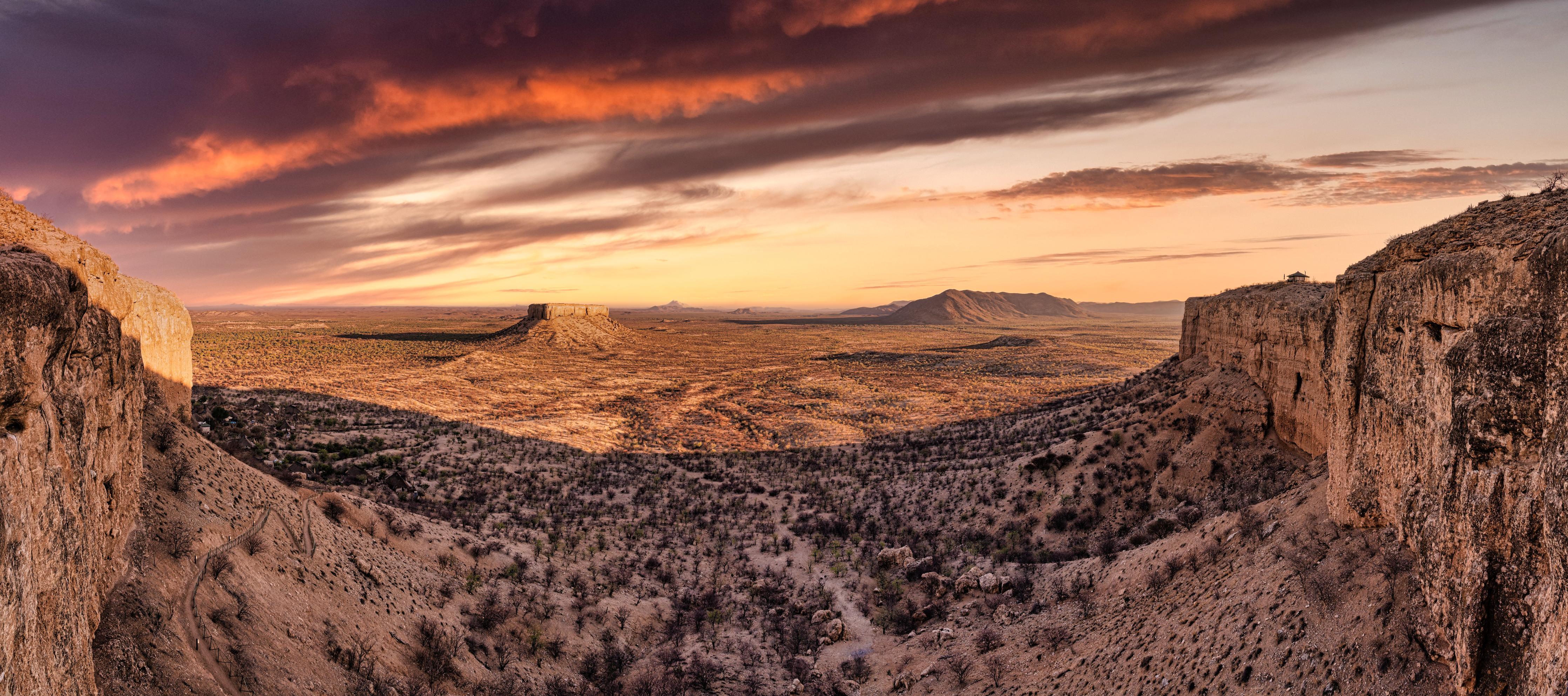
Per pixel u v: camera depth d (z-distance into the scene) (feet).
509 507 190.60
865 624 128.67
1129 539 130.21
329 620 82.07
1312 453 132.46
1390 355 66.80
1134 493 153.79
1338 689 56.18
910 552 153.99
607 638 118.01
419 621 96.27
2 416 35.47
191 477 91.09
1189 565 94.17
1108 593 103.35
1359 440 72.64
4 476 33.60
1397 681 52.44
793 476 249.14
